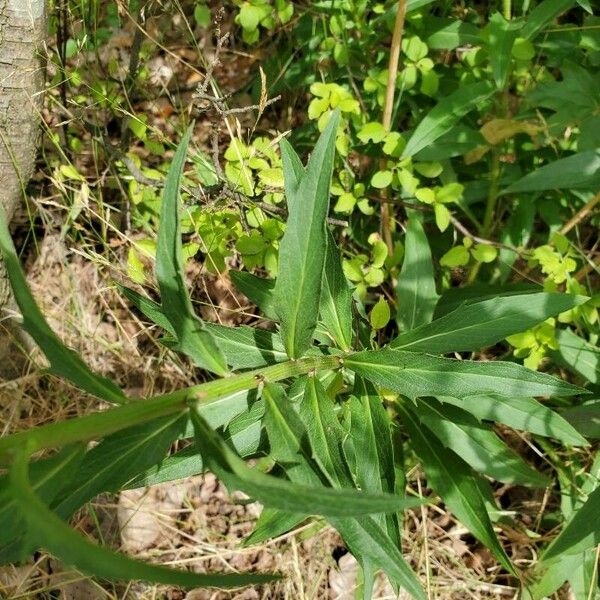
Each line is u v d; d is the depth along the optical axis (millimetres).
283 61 496
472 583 442
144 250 406
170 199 235
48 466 225
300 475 252
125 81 467
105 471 245
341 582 453
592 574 397
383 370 306
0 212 229
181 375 479
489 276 469
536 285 427
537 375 299
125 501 463
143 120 428
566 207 459
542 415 362
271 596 449
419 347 327
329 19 463
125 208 480
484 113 449
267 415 262
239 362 318
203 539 459
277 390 266
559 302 317
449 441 372
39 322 230
